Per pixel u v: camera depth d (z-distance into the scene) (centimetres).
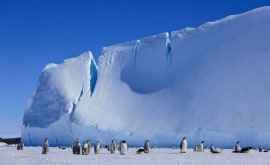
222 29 6931
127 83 7719
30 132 7919
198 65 6869
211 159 2486
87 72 7994
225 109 5956
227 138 5647
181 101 6688
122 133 6825
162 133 6438
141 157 2780
